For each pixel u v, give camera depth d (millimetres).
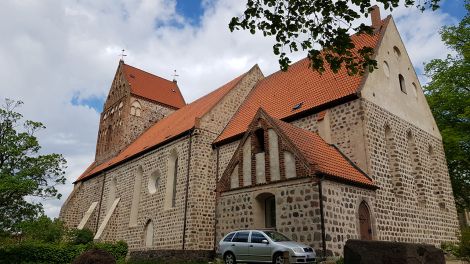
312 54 9930
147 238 28125
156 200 28203
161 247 25984
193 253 22500
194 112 33031
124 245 29594
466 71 27578
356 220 16906
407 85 25531
